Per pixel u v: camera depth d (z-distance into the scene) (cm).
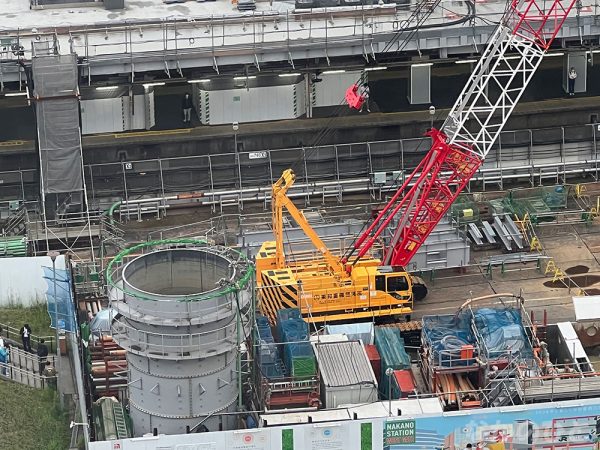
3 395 14212
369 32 18575
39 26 18962
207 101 18750
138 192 18025
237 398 13088
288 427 12850
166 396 12825
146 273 13025
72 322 14400
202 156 18262
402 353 13975
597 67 19850
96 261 16112
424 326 14050
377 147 18425
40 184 17600
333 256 15650
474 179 18225
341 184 18088
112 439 12775
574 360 14100
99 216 17300
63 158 17325
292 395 13388
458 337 13925
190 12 19450
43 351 14738
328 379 13388
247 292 12962
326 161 18375
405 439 13050
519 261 16650
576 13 18712
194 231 17362
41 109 17200
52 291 14838
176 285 13138
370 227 15475
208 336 12625
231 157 18325
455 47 18662
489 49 17125
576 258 16762
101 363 14050
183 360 12662
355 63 18825
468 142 15862
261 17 18950
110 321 12975
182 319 12506
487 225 17050
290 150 18388
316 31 18575
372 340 14362
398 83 19562
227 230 17388
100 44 18275
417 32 18438
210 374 12794
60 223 17150
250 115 18925
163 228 17450
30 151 18462
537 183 18425
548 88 19762
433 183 15812
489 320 13975
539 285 16288
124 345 12731
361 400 13388
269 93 18862
